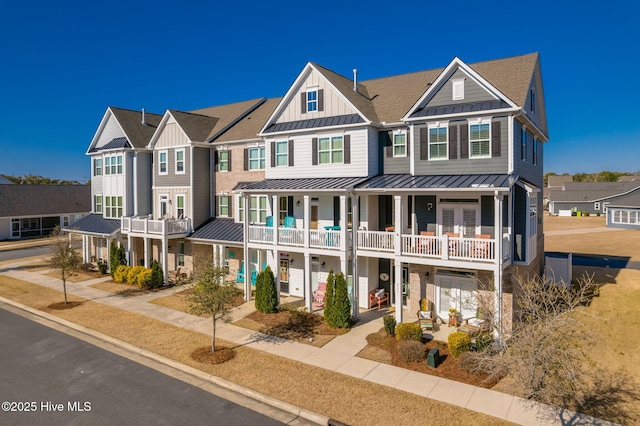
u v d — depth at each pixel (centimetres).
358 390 1310
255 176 2775
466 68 1911
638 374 1411
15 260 3881
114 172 3388
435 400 1244
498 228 1609
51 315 2123
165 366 1527
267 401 1259
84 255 3400
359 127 2194
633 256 3372
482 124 1880
